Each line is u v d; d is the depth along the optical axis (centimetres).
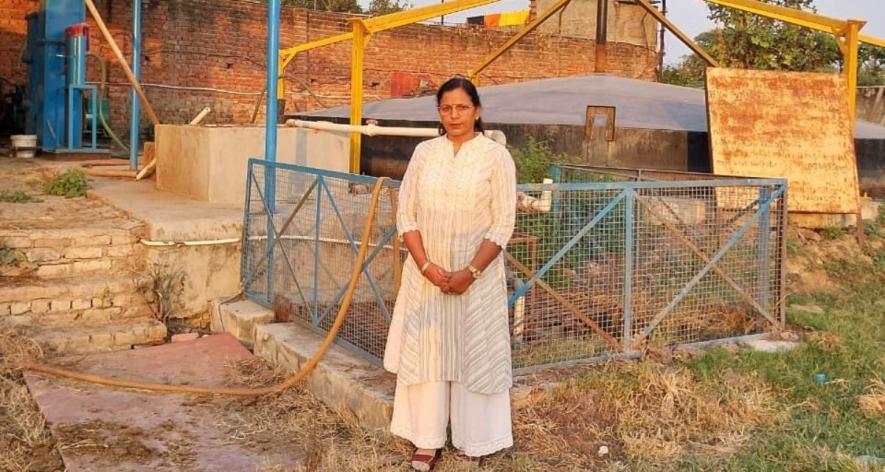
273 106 620
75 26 1030
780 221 553
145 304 585
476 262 342
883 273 742
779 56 1855
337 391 434
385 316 457
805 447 385
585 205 476
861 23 820
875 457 379
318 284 523
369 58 1919
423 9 834
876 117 1650
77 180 782
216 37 1708
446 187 346
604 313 486
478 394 355
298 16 1809
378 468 367
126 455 381
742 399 430
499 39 2080
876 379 466
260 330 528
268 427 420
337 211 504
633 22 2397
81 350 532
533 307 468
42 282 566
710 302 533
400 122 986
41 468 373
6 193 746
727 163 780
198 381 481
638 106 987
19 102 1395
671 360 479
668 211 511
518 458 372
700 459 376
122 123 1602
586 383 430
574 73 2208
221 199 710
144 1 1612
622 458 382
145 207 671
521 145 900
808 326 571
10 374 480
